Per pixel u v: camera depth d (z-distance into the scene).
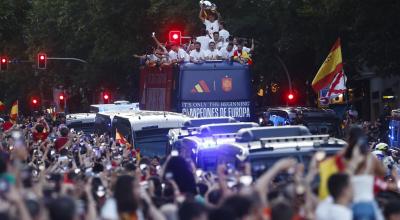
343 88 70.88
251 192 20.59
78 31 143.00
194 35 111.44
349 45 87.12
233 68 69.12
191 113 68.62
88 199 22.52
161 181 29.17
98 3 128.62
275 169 22.27
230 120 56.28
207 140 42.00
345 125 82.88
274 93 118.12
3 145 52.84
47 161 40.88
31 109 194.75
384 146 50.16
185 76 68.75
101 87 148.00
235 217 19.55
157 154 64.88
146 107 81.44
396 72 85.62
